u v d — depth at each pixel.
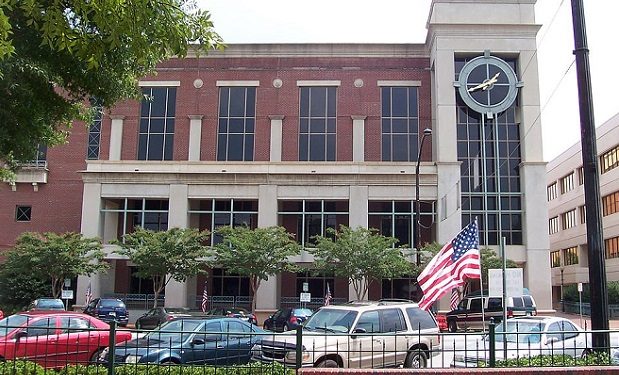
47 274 33.59
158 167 40.53
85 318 15.21
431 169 39.94
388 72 43.22
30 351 13.13
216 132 42.78
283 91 43.19
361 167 40.25
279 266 33.44
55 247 33.00
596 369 8.66
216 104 43.09
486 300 30.41
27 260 33.09
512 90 40.97
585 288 52.91
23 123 9.82
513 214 40.34
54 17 6.93
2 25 5.98
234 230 34.72
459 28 41.47
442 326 28.19
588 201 10.25
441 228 38.72
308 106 43.12
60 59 9.80
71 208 43.16
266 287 38.84
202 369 9.55
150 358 12.15
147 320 26.80
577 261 62.00
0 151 9.98
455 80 41.59
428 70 43.22
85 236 39.28
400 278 39.34
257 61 43.56
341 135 42.53
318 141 42.59
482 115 40.94
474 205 40.28
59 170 43.56
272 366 9.64
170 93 43.38
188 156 42.34
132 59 10.28
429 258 34.66
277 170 40.44
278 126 42.66
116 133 42.44
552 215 71.75
